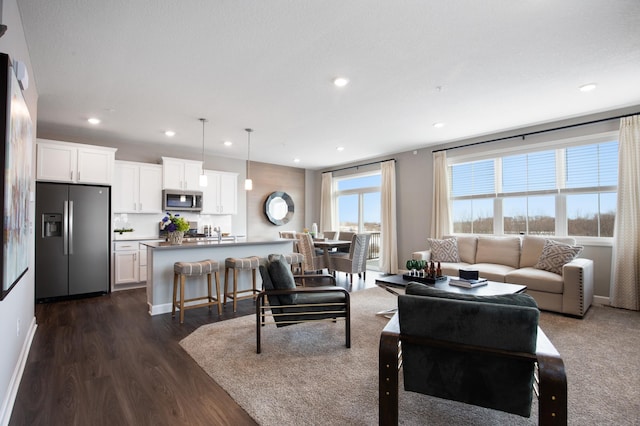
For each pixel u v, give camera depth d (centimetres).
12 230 168
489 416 179
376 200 727
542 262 403
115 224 535
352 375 226
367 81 323
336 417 178
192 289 403
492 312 141
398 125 469
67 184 461
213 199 636
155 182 563
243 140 554
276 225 779
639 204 377
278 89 342
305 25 232
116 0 204
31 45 255
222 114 419
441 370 153
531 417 177
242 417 180
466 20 226
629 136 384
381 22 229
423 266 348
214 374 227
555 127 449
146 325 334
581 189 434
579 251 383
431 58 279
